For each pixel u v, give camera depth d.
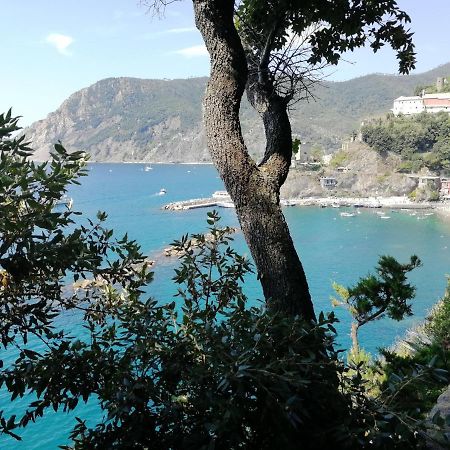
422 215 95.88
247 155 3.66
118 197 124.44
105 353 2.58
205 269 3.57
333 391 2.70
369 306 9.15
